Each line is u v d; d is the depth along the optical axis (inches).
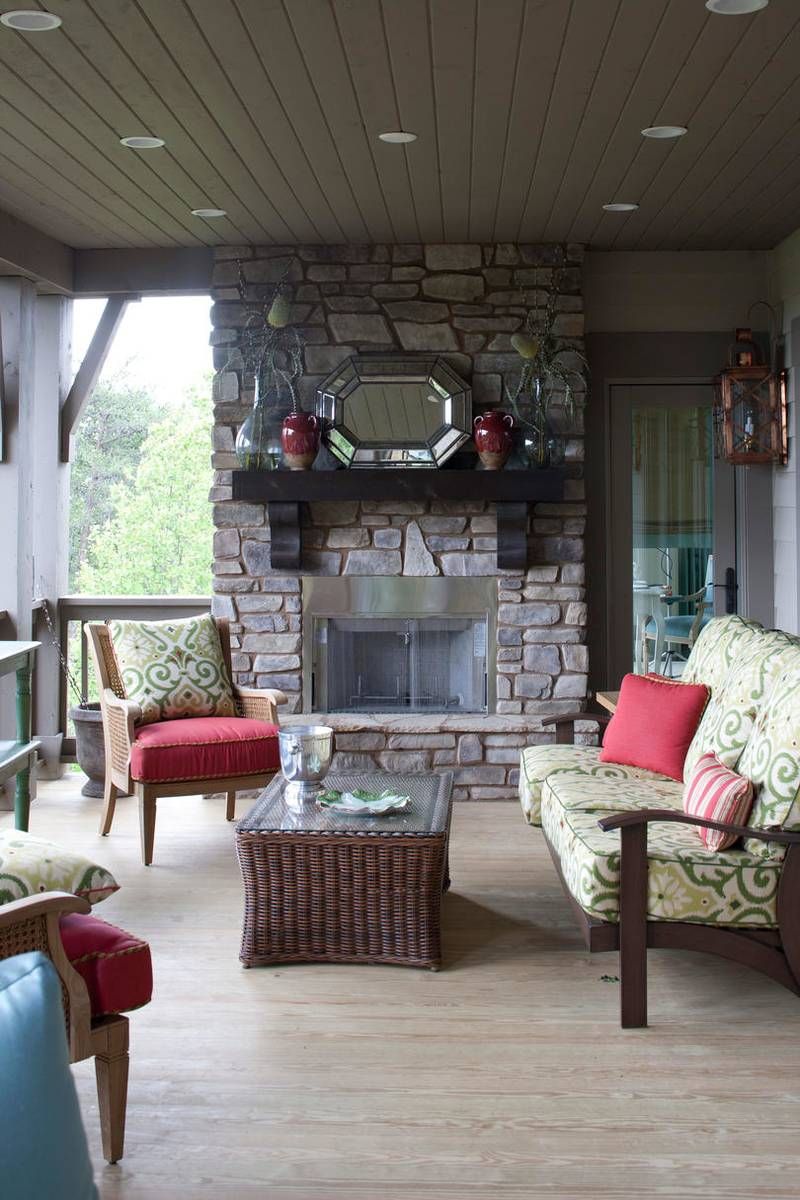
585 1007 130.3
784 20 133.0
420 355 237.0
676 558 253.9
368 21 132.2
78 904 91.0
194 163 184.7
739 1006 130.8
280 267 238.7
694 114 163.3
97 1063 96.3
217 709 205.2
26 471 229.6
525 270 237.3
